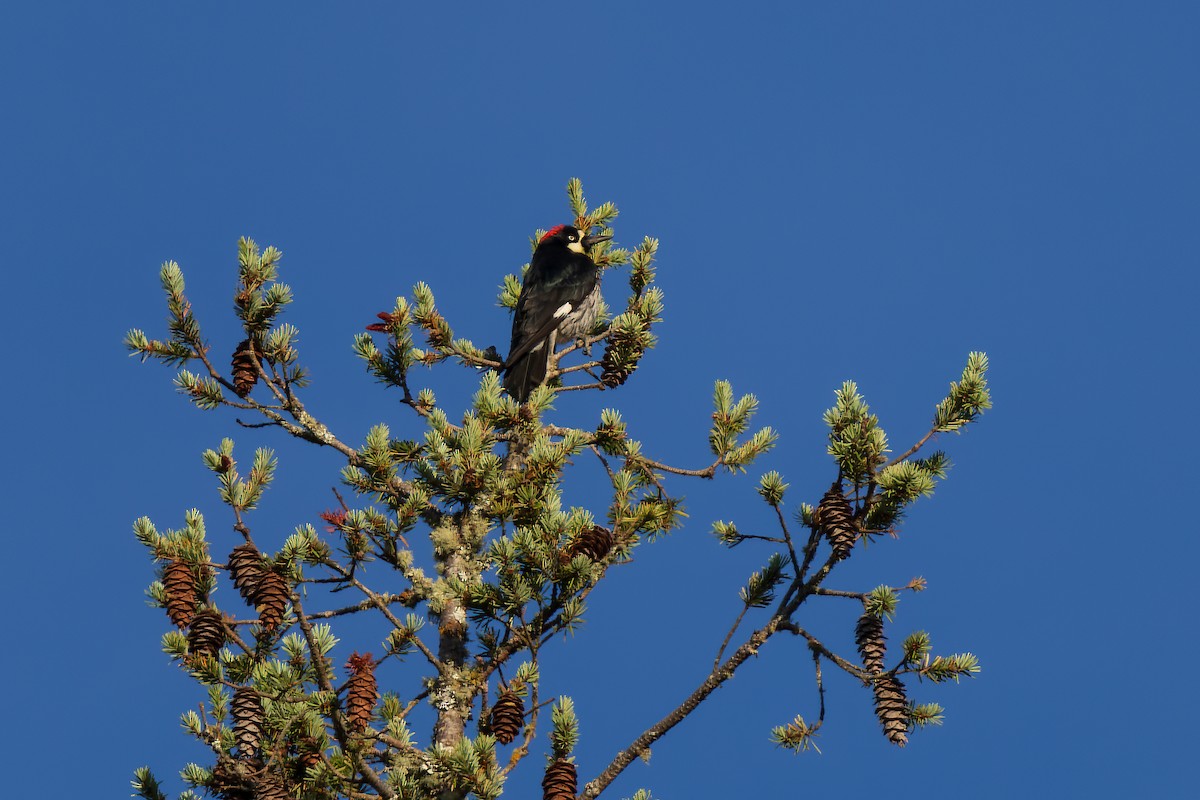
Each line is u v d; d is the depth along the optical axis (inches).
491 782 416.8
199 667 449.7
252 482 476.7
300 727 423.5
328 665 444.8
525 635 455.8
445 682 484.1
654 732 454.3
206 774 481.1
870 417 450.3
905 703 434.3
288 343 570.3
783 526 453.7
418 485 493.0
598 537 474.0
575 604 458.6
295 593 438.9
